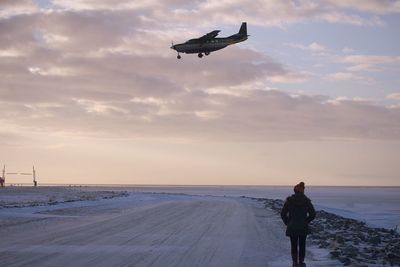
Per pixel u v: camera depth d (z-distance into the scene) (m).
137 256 14.47
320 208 53.03
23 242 16.97
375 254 15.67
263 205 45.72
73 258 13.96
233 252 15.55
